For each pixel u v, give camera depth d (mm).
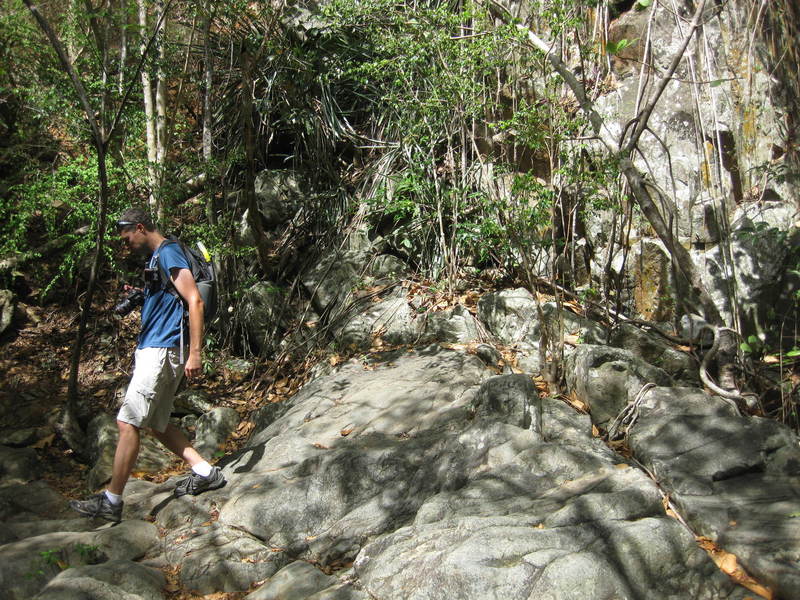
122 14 6008
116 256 6668
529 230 4766
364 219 6637
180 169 6723
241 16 6766
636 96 5309
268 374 6035
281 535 3795
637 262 5199
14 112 6836
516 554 2889
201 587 3498
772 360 4555
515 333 5270
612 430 4137
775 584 2752
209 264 4219
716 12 5055
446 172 6227
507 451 3725
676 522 2990
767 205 4855
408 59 5684
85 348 6195
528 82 5859
